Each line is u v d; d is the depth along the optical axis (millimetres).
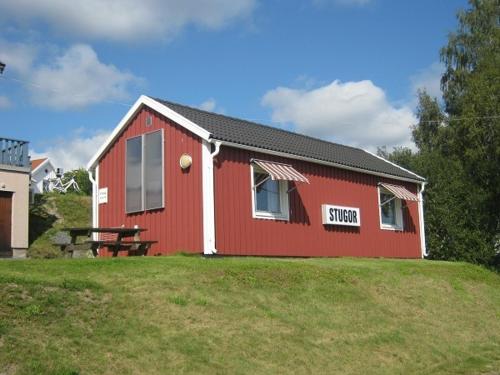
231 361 9344
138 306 10336
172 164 17672
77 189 53031
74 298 9867
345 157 22844
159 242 17672
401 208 24594
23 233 24609
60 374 7688
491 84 27547
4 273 10469
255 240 17609
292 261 15984
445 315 15172
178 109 18984
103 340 8891
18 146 25141
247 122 22078
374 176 23203
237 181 17406
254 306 11719
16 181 24656
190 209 16984
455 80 37062
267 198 18625
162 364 8703
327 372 10031
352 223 21391
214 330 10211
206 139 16594
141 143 18719
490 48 33094
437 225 27734
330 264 16547
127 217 18797
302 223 19422
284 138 21516
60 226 29109
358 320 12789
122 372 8227
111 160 19703
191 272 12586
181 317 10352
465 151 28219
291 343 10625
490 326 15469
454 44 37250
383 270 17156
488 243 27234
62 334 8727
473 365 12125
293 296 12914
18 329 8500
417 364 11594
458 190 27844
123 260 13094
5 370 7539
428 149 37688
